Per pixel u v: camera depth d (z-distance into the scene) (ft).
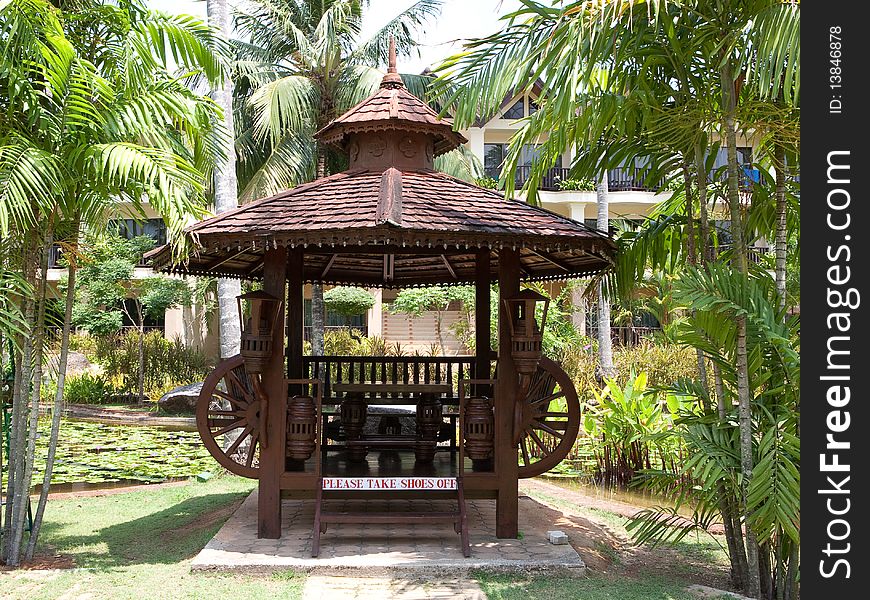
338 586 16.16
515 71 16.17
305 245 18.01
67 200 17.08
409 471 20.36
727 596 15.34
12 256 17.12
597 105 16.98
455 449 24.47
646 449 29.30
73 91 16.53
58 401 18.57
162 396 56.65
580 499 26.50
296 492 19.35
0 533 18.79
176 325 78.07
